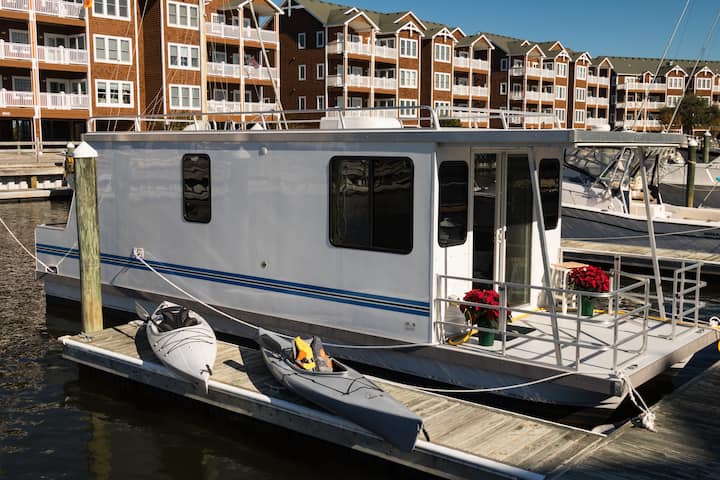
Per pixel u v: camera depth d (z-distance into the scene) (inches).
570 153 820.6
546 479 247.8
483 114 367.9
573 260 766.5
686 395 326.3
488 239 367.9
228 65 1831.9
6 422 362.9
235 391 333.7
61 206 1309.1
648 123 3363.7
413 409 306.8
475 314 336.5
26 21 1578.5
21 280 672.4
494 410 306.2
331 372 319.0
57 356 459.8
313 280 379.9
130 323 448.1
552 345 342.6
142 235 464.1
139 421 361.7
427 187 330.3
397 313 348.5
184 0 1744.6
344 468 309.3
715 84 3344.0
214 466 317.4
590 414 319.9
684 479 247.3
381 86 2282.2
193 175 429.1
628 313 311.3
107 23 1667.1
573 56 3171.8
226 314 420.8
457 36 2684.5
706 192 1000.9
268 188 392.8
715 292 654.5
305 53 2242.9
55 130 1814.7
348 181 359.3
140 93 1753.2
